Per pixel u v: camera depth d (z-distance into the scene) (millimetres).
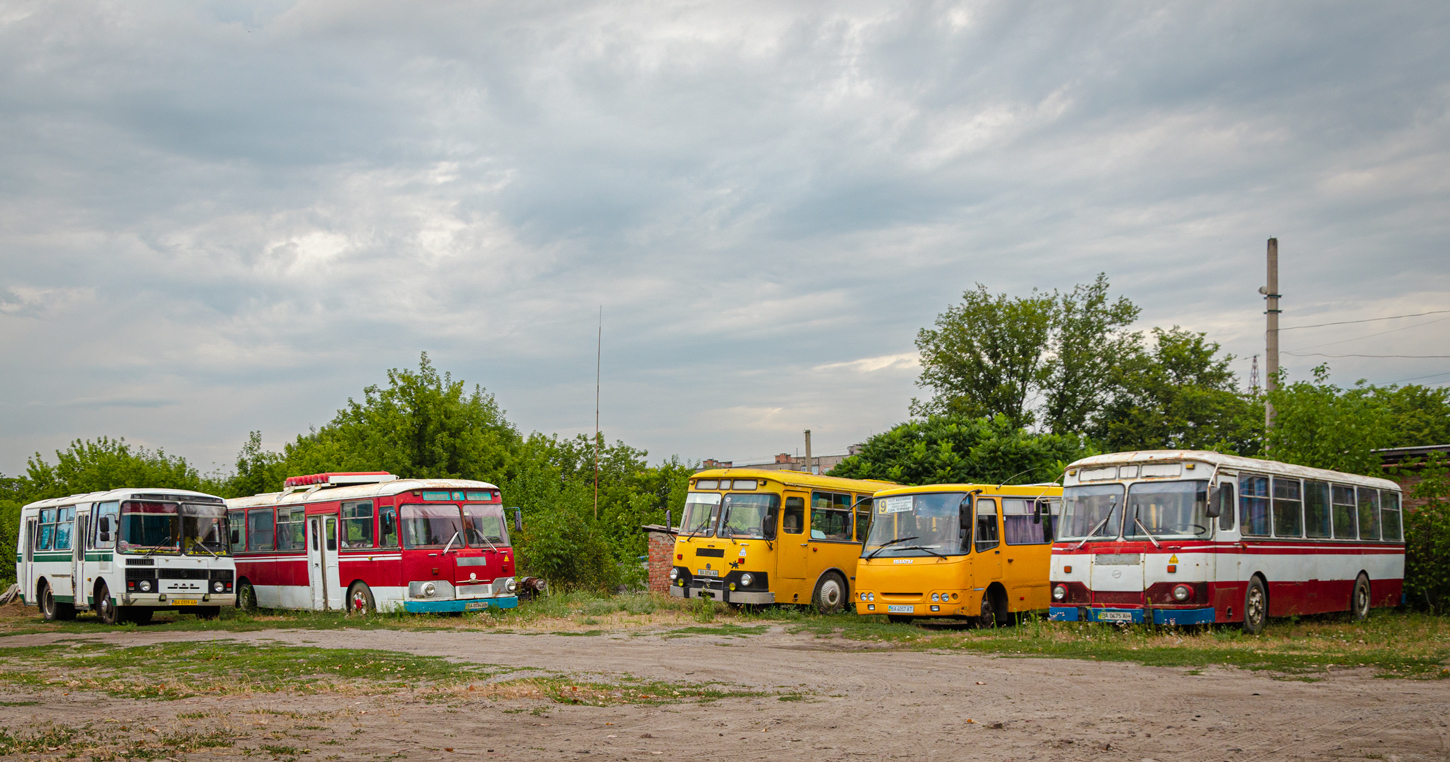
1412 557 25234
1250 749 8141
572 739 8781
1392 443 29266
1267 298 31672
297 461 46000
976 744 8492
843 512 25484
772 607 23781
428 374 43000
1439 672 12781
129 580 24547
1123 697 11000
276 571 27750
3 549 43969
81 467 45375
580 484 40281
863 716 9961
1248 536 18359
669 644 17812
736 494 24266
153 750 8078
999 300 56438
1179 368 60562
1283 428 27875
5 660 16641
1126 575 17625
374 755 8039
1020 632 18781
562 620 22703
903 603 20672
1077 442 34625
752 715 10055
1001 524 21391
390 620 22891
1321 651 15305
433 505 24219
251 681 12930
